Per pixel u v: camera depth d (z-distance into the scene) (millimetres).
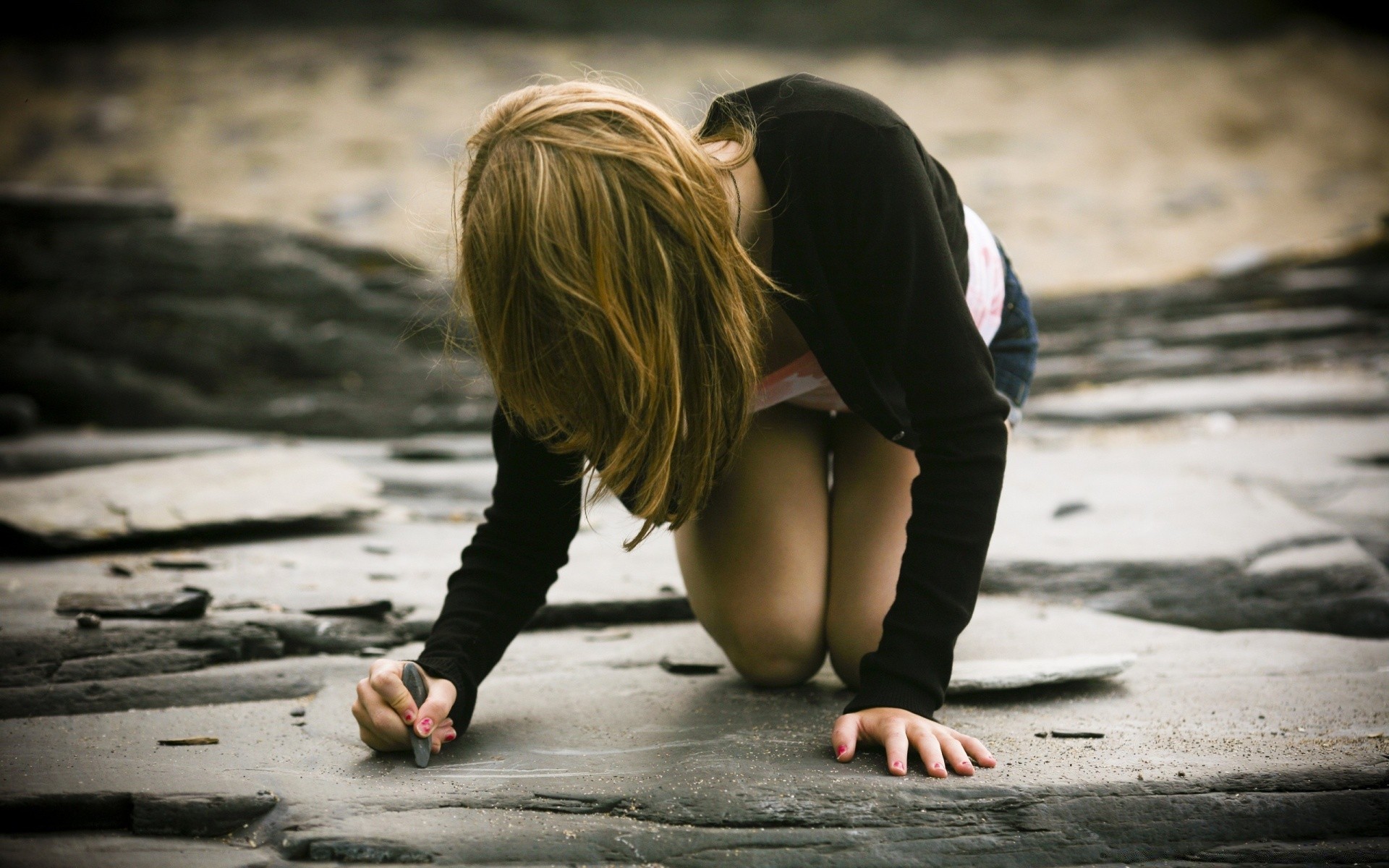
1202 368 4988
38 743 1688
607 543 2926
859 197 1448
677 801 1463
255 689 1944
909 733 1528
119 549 2691
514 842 1389
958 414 1522
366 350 4652
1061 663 1912
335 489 3096
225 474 3172
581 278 1295
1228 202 8812
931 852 1385
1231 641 2178
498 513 1738
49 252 4625
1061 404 4520
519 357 1351
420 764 1593
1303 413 4230
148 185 8453
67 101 10430
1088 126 10906
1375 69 12258
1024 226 8336
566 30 12711
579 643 2236
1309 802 1462
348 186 8391
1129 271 7062
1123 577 2477
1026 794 1461
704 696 1899
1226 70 12336
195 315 4629
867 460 1904
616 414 1369
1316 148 10352
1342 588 2373
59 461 3791
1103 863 1394
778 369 1696
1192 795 1471
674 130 1356
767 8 13055
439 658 1658
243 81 10969
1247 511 2863
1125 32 13320
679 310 1360
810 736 1676
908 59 12766
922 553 1555
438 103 10359
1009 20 13273
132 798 1485
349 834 1389
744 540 1854
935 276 1479
